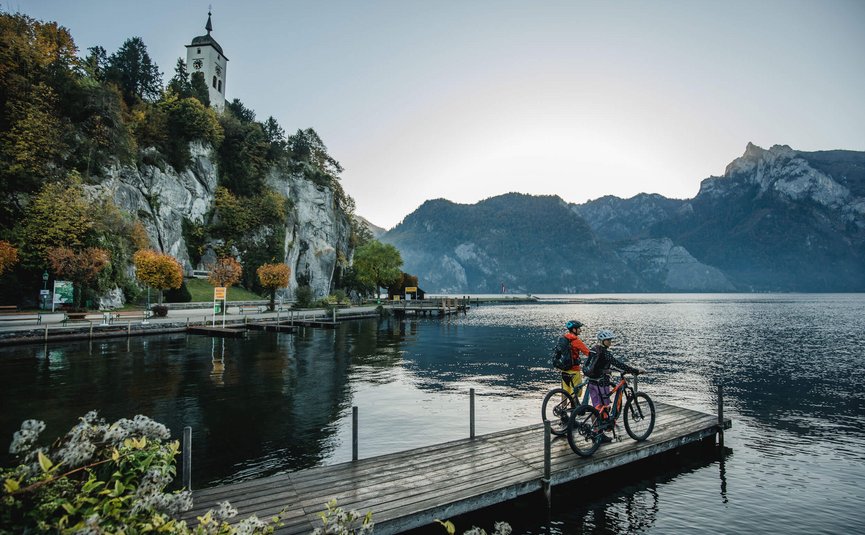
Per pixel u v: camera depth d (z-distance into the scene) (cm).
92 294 4806
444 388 2117
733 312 10862
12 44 5544
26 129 5125
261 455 1217
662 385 2355
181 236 7588
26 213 4797
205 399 1819
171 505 459
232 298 7412
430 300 9206
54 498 402
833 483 1095
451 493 840
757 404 1942
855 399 2044
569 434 1024
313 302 7912
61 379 2156
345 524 567
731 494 1029
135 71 8688
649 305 16125
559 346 1138
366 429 1464
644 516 922
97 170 5909
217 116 9425
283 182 10481
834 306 14488
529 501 961
